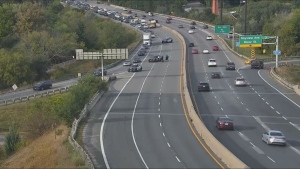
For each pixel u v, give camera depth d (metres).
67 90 84.00
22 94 87.38
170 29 180.88
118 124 57.66
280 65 107.38
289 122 59.66
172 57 126.81
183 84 87.50
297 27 134.50
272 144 47.56
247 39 102.19
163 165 39.56
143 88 84.81
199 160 40.97
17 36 137.50
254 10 185.25
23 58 106.25
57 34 139.62
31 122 63.12
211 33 168.12
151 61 119.62
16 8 152.62
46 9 177.50
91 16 185.00
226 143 48.56
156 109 67.00
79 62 124.62
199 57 124.62
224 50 135.62
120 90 83.31
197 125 54.47
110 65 116.25
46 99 73.38
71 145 48.06
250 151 45.12
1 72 103.19
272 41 134.25
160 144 47.41
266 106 69.38
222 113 64.81
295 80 91.75
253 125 57.84
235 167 36.69
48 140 54.84
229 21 184.00
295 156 43.16
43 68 111.06
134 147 46.38
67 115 59.34
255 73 99.50
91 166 36.81
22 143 60.75
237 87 84.56
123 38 155.62
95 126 56.72
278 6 183.75
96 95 73.81
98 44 152.00
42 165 46.06
